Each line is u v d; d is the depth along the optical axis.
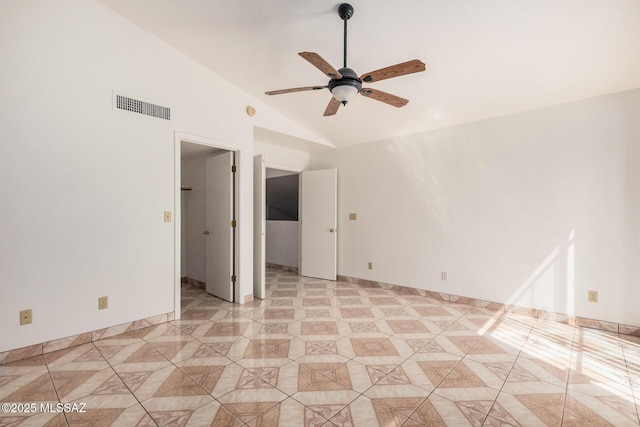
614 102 2.94
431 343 2.72
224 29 2.85
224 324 3.18
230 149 3.79
